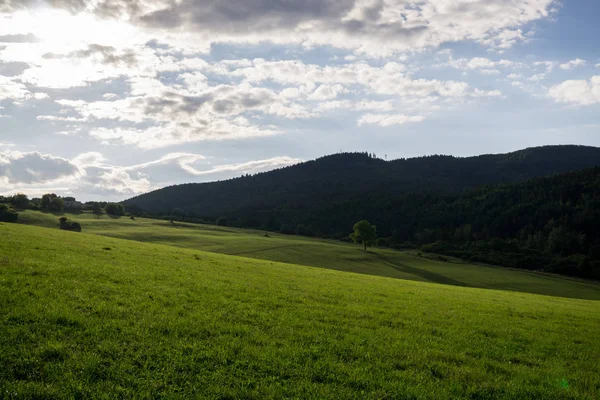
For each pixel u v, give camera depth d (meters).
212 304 18.77
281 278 32.50
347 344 15.20
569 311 32.28
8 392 9.47
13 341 11.85
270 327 16.39
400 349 15.40
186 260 36.59
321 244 146.62
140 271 25.02
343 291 28.81
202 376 11.30
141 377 10.84
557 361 16.45
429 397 11.56
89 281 19.70
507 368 14.77
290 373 12.09
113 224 161.75
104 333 13.29
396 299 27.91
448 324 20.88
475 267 128.62
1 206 136.00
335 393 11.16
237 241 139.38
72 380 10.24
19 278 18.20
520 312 27.92
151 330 14.15
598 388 13.98
